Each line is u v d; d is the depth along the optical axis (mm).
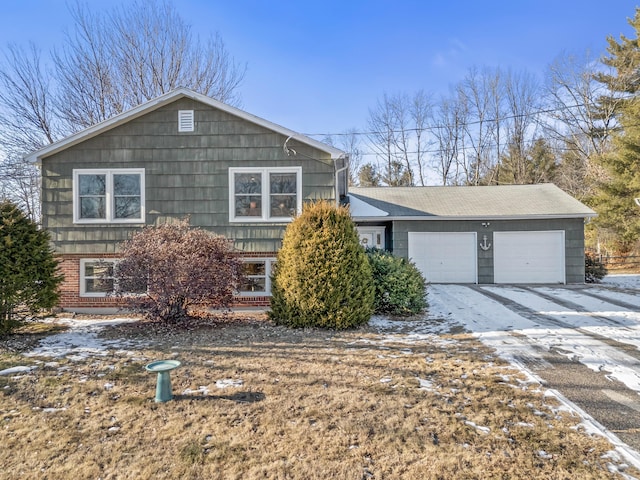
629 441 3531
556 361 5762
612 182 20984
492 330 7598
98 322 8859
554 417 4004
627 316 8633
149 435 3643
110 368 5527
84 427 3814
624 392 4641
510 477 2996
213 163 10352
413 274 9273
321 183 10281
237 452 3334
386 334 7441
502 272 14414
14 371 5398
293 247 8078
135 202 10352
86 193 10328
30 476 3037
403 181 32250
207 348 6512
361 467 3121
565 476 3010
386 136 32469
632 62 25031
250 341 6953
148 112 10344
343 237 7992
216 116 10359
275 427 3760
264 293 10281
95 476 3031
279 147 10344
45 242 7754
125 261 7883
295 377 5137
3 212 7336
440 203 15570
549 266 14320
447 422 3869
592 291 12305
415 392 4617
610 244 23047
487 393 4605
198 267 7742
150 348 6531
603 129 26359
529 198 15781
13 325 7316
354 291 7949
